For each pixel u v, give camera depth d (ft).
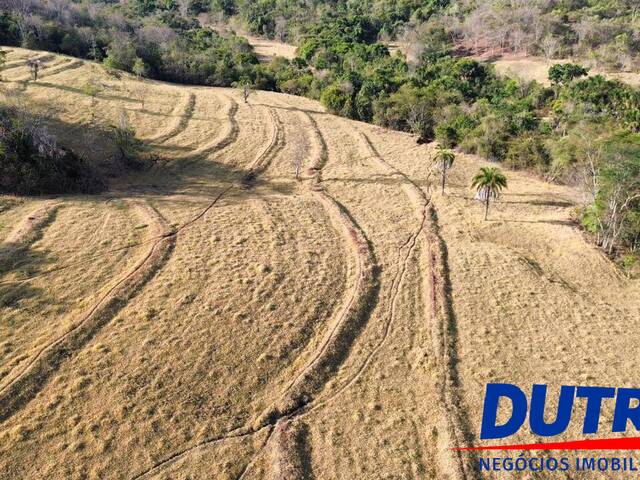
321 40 483.51
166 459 97.19
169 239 165.17
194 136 269.44
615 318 151.23
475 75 380.99
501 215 212.23
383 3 599.16
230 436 103.30
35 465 93.30
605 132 249.96
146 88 332.60
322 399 114.62
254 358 122.31
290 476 95.66
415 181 242.99
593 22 433.89
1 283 135.95
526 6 491.72
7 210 169.17
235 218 186.60
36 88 286.66
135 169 223.71
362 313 143.23
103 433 100.17
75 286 138.51
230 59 423.64
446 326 140.05
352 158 268.41
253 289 146.20
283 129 298.35
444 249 180.75
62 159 195.00
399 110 321.32
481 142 281.33
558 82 358.23
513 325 143.43
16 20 371.15
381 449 103.50
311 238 179.52
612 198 186.19
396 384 120.06
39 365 112.27
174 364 117.29
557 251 187.93
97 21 436.76
